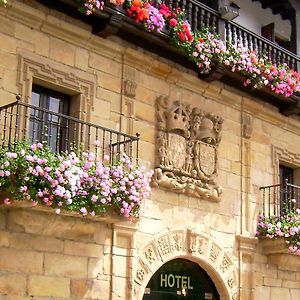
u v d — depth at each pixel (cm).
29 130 1116
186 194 1302
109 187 1060
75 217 1080
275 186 1445
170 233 1257
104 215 1088
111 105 1215
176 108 1303
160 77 1305
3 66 1074
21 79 1091
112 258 1154
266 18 1689
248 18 1638
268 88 1441
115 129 1210
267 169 1495
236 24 1419
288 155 1556
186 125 1317
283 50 1530
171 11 1289
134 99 1252
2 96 1066
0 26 1080
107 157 1084
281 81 1442
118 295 1155
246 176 1438
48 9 1130
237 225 1394
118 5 1166
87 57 1194
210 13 1366
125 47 1239
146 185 1122
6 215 1030
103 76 1212
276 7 1667
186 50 1267
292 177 1605
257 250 1417
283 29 1728
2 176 956
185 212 1295
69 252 1100
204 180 1334
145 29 1212
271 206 1477
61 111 1176
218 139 1377
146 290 1252
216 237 1343
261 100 1497
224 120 1412
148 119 1268
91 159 1058
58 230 1077
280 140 1545
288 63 1550
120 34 1225
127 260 1179
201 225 1320
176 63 1323
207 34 1312
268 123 1523
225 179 1389
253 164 1461
